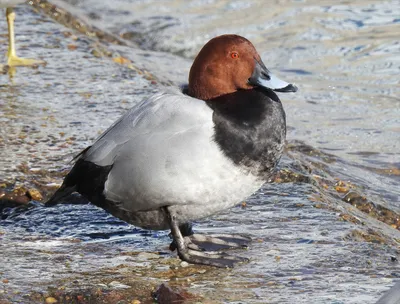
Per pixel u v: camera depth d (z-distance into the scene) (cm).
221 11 2230
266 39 2014
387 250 927
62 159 1223
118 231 1005
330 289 817
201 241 951
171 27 2161
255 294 812
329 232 981
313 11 2162
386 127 1560
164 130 851
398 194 1270
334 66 1862
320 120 1595
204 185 847
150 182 851
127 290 828
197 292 819
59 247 950
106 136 894
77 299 807
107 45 2023
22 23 2006
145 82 1631
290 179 1191
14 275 860
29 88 1560
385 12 2138
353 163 1392
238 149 844
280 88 887
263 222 1020
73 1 2422
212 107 862
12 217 1052
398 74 1812
